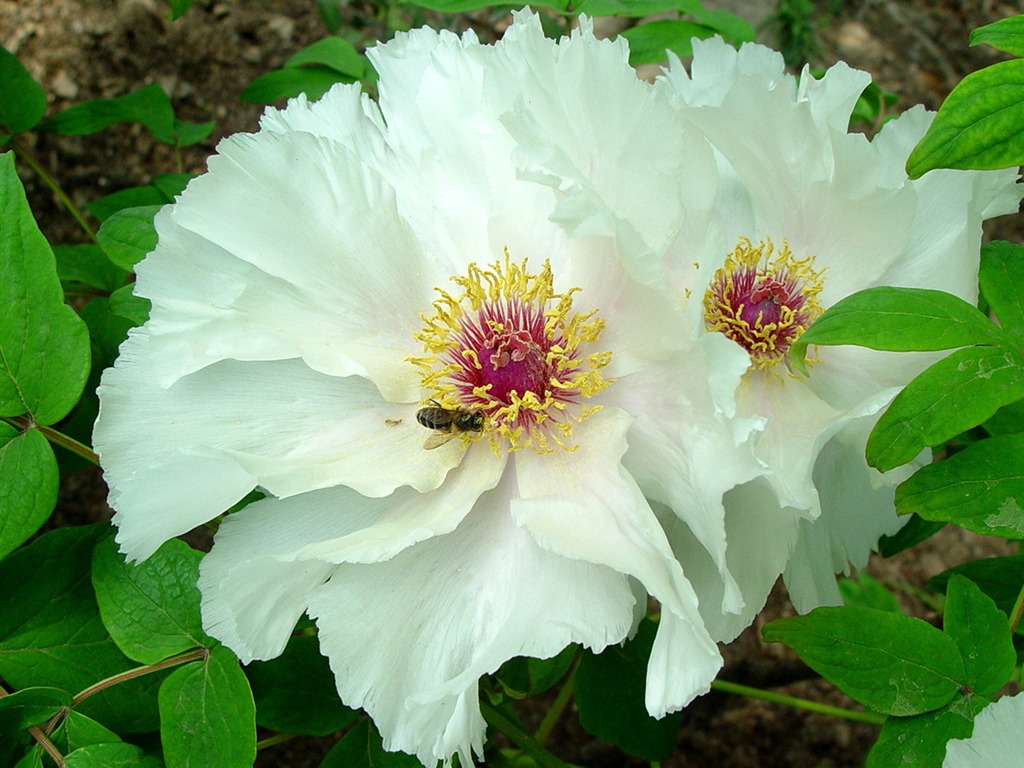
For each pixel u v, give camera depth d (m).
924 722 0.21
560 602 0.21
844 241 0.26
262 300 0.23
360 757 0.26
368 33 0.51
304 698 0.26
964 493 0.21
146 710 0.25
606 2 0.32
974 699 0.21
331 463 0.23
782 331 0.25
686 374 0.21
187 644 0.23
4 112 0.34
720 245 0.19
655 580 0.20
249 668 0.26
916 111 0.25
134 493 0.21
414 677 0.21
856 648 0.21
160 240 0.23
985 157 0.19
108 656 0.24
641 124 0.22
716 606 0.23
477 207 0.25
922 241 0.26
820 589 0.26
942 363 0.20
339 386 0.24
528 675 0.27
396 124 0.25
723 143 0.25
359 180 0.23
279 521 0.23
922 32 0.63
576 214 0.20
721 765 0.45
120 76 0.47
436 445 0.24
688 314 0.20
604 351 0.24
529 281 0.25
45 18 0.47
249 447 0.23
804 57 0.58
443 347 0.24
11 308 0.23
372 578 0.22
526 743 0.29
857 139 0.24
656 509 0.24
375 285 0.24
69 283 0.34
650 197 0.22
